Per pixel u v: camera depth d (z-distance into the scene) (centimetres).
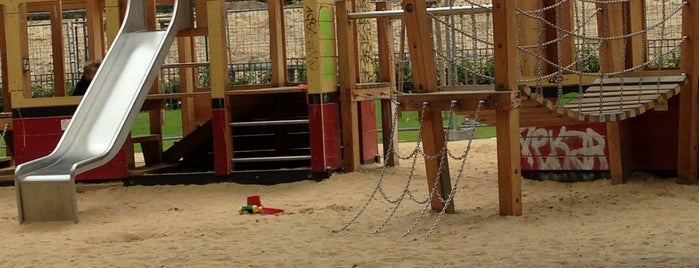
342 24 1523
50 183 1245
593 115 1147
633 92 1309
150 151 1702
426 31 1107
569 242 946
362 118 1602
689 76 1315
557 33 1363
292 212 1238
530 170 1422
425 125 1129
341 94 1535
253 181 1501
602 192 1272
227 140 1513
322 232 1073
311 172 1484
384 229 1075
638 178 1370
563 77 1378
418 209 1205
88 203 1410
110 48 1525
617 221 1057
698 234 964
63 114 1547
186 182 1523
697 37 1309
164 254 973
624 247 909
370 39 1752
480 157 1738
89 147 1381
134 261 944
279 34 1680
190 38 1797
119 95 1452
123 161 1541
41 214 1252
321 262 893
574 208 1150
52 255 1005
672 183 1327
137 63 1497
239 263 907
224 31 1516
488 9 1257
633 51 1377
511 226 1045
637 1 1377
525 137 1422
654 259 838
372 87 1593
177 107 3369
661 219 1059
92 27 1639
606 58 1366
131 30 1567
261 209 1238
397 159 1631
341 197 1348
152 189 1505
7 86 1808
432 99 1096
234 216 1225
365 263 876
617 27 1346
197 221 1200
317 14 1479
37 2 1596
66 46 3366
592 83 1378
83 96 1510
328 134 1498
